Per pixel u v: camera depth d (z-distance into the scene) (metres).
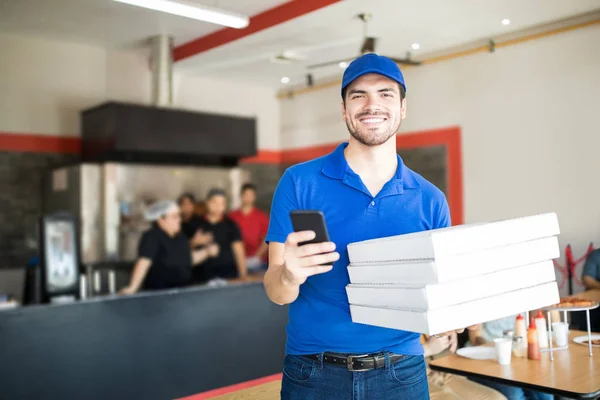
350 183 1.37
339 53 6.21
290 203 1.40
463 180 6.16
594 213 5.14
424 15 5.00
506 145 5.78
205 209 6.44
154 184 6.05
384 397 1.33
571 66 5.24
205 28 5.83
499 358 2.56
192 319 3.52
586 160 5.18
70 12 5.31
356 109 1.34
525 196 5.64
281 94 8.20
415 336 1.42
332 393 1.34
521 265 1.24
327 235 1.12
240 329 3.75
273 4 5.13
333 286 1.35
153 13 5.34
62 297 3.49
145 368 3.29
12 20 5.57
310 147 7.83
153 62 6.13
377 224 1.36
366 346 1.33
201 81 7.47
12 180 6.14
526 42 5.56
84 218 5.63
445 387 2.90
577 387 2.19
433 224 1.42
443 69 6.30
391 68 1.33
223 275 5.46
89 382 3.07
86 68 6.56
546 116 5.45
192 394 3.48
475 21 5.22
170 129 6.04
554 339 2.92
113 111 5.67
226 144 6.49
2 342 2.80
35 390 2.89
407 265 1.14
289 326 1.45
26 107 6.20
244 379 3.74
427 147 6.48
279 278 1.22
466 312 1.14
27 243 6.22
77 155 6.52
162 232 4.24
